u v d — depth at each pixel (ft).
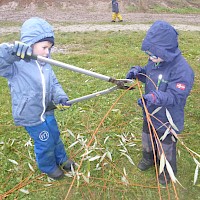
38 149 9.87
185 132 13.12
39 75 8.87
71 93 16.83
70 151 12.15
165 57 8.42
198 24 45.14
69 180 10.78
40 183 10.68
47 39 8.52
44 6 59.82
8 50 7.82
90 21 48.37
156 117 9.65
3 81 18.93
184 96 8.79
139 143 12.55
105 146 12.37
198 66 20.54
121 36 32.14
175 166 10.57
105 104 15.51
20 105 8.98
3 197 9.99
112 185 10.56
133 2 60.59
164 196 10.12
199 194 10.16
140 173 11.09
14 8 59.00
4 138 13.01
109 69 20.57
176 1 61.87
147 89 9.80
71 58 23.30
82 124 13.80
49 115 9.81
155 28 8.39
